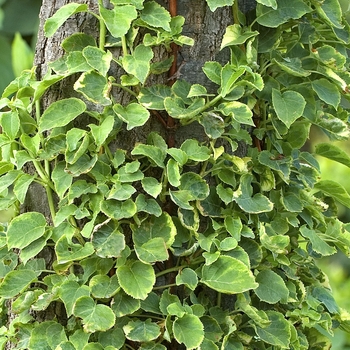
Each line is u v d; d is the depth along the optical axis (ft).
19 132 4.53
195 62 4.45
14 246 4.39
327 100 4.56
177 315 4.24
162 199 4.39
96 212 4.32
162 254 4.27
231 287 4.29
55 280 4.43
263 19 4.48
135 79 4.34
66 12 4.33
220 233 4.47
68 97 4.48
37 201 4.57
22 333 4.52
